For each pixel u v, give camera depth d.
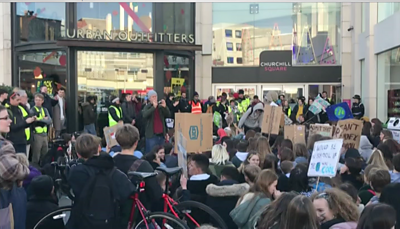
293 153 6.78
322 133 8.73
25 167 4.05
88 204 4.27
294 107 17.41
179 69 18.25
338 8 20.69
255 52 20.97
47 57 16.17
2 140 4.42
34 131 10.41
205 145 7.37
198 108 14.84
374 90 17.56
